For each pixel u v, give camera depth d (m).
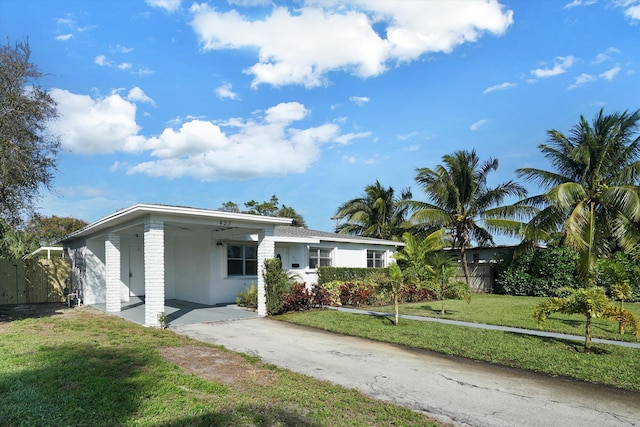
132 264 17.73
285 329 10.75
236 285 16.58
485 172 25.27
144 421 4.48
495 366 7.09
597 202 19.53
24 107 12.14
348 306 15.99
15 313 14.07
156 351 7.81
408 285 16.48
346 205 35.19
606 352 7.90
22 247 21.48
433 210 24.62
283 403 5.12
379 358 7.67
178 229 15.15
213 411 4.78
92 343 8.43
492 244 26.77
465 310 14.77
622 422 4.70
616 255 18.56
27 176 12.28
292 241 18.72
